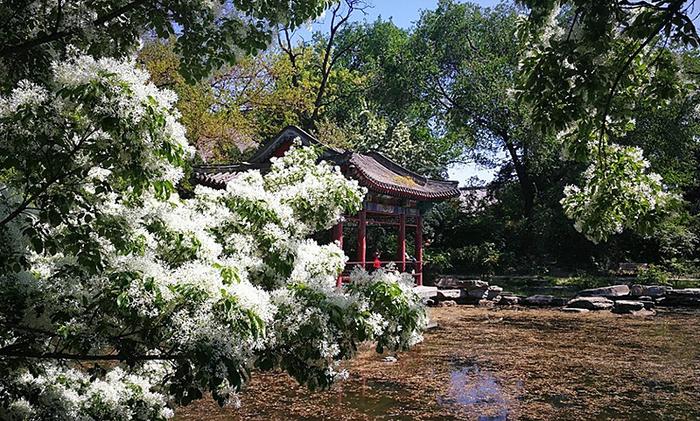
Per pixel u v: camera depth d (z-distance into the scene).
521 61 4.18
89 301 3.09
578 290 24.30
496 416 7.59
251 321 2.93
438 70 36.16
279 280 4.07
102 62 2.70
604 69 3.71
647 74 4.23
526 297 21.86
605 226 4.77
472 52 36.00
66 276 3.14
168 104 2.79
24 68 4.13
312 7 5.33
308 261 4.30
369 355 11.57
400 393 8.65
